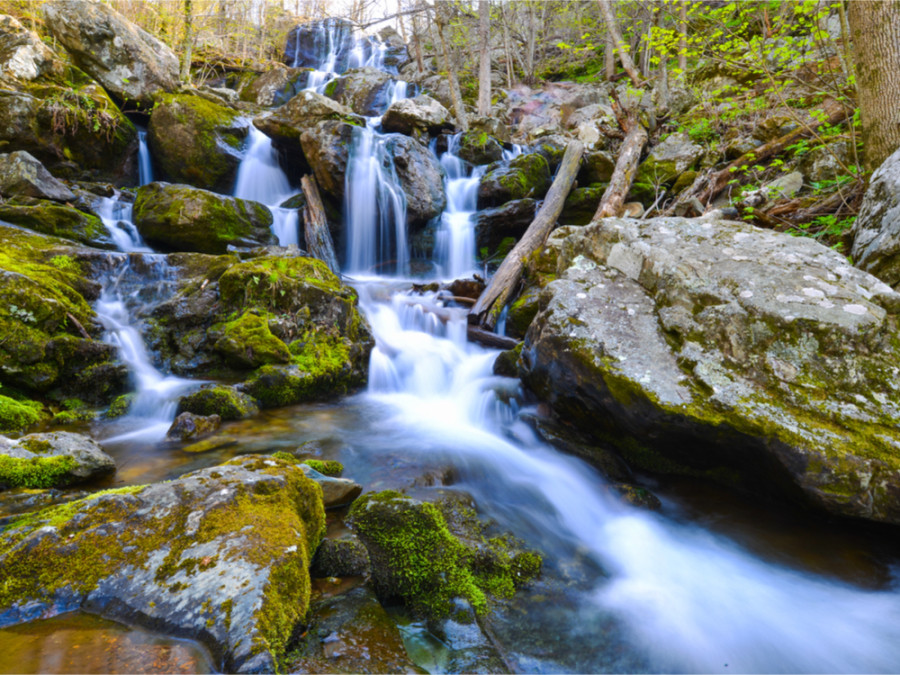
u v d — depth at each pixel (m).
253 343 5.23
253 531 2.01
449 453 3.92
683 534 3.20
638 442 3.76
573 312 3.94
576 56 21.94
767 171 8.27
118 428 4.26
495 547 2.81
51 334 4.62
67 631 1.61
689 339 3.44
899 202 4.23
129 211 8.61
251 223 8.71
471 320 7.05
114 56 10.88
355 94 17.52
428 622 2.27
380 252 10.50
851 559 2.92
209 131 10.42
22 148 8.70
